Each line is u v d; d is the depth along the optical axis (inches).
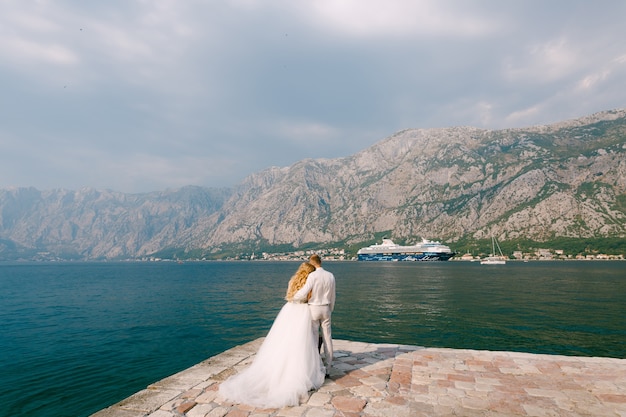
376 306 1672.0
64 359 853.2
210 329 1208.2
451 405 248.2
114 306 1825.8
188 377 307.3
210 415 233.3
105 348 958.4
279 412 237.3
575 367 332.8
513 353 382.9
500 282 2910.9
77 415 548.7
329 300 313.1
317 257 330.6
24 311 1673.2
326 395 266.7
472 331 1104.2
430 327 1174.3
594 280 2957.7
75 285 3353.8
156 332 1163.3
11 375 734.5
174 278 4389.8
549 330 1104.2
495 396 264.5
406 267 6254.9
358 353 384.2
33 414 551.8
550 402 253.4
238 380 276.2
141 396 265.4
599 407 245.6
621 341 957.2
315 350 295.6
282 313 304.0
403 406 246.2
